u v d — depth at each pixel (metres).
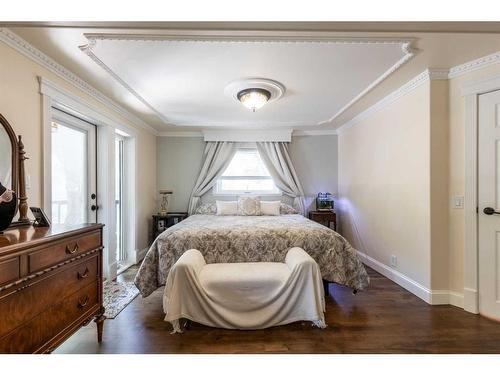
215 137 4.62
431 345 1.81
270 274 2.12
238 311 2.05
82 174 2.90
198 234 2.54
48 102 2.10
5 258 1.08
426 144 2.46
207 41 1.82
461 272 2.35
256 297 2.06
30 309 1.22
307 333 1.97
